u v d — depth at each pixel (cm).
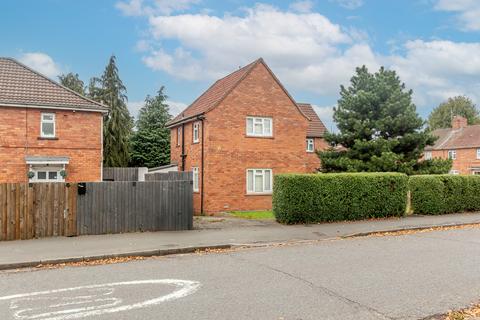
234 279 751
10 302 627
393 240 1215
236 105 2277
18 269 879
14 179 1875
